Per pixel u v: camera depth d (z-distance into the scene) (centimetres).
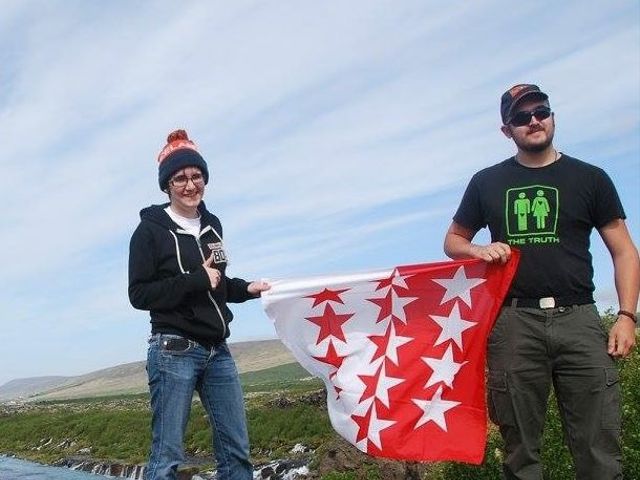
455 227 274
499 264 257
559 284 242
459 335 269
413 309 280
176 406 256
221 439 270
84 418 2595
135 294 259
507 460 251
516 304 248
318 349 289
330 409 284
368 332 286
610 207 246
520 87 250
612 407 237
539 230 246
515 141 253
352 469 750
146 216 271
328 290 290
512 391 246
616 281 245
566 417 245
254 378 8769
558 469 362
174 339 259
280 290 292
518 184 252
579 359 239
